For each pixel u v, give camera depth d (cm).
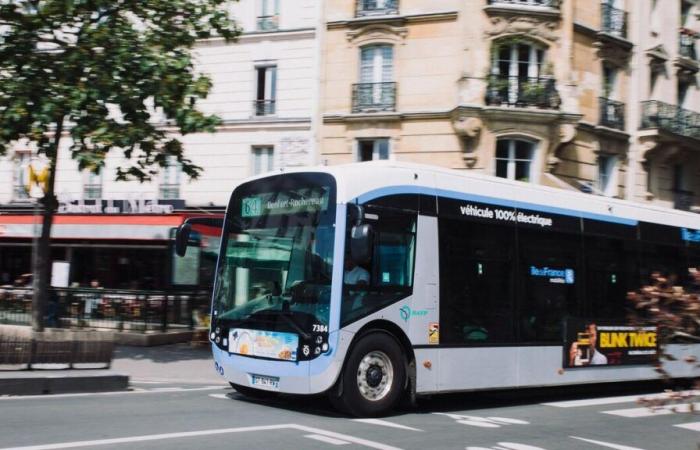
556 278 1116
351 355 874
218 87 2578
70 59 1402
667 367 1245
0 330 1786
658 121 2652
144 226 2336
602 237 1196
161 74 1438
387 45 2430
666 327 591
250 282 964
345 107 2445
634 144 2670
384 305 906
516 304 1056
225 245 1016
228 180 2558
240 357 948
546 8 2362
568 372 1111
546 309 1095
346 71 2452
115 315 1884
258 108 2539
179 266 2245
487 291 1023
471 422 892
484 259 1026
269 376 909
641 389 1391
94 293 1909
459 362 977
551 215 1128
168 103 1454
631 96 2677
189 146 2597
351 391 871
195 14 1558
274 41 2525
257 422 822
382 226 920
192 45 1596
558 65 2392
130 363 1453
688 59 2873
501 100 2305
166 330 1864
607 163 2636
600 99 2552
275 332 910
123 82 1434
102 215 2453
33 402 924
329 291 871
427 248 962
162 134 1554
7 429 735
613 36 2583
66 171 2738
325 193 909
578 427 899
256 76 2555
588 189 2412
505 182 1082
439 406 1040
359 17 2439
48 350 1091
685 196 2839
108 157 2678
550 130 2339
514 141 2348
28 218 2544
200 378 1289
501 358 1027
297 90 2497
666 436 868
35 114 1372
